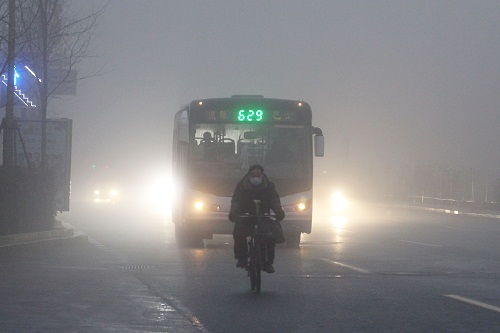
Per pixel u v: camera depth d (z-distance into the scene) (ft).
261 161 215.51
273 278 146.72
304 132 217.77
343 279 145.38
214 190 213.66
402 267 166.61
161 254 195.72
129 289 130.82
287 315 106.73
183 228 223.92
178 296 123.34
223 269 161.68
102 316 105.19
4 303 115.03
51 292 126.52
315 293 127.13
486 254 197.98
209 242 236.22
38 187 223.30
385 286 135.54
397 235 268.82
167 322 101.24
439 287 134.51
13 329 95.76
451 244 230.07
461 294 126.00
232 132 216.54
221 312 108.99
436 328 97.71
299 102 219.41
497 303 116.67
